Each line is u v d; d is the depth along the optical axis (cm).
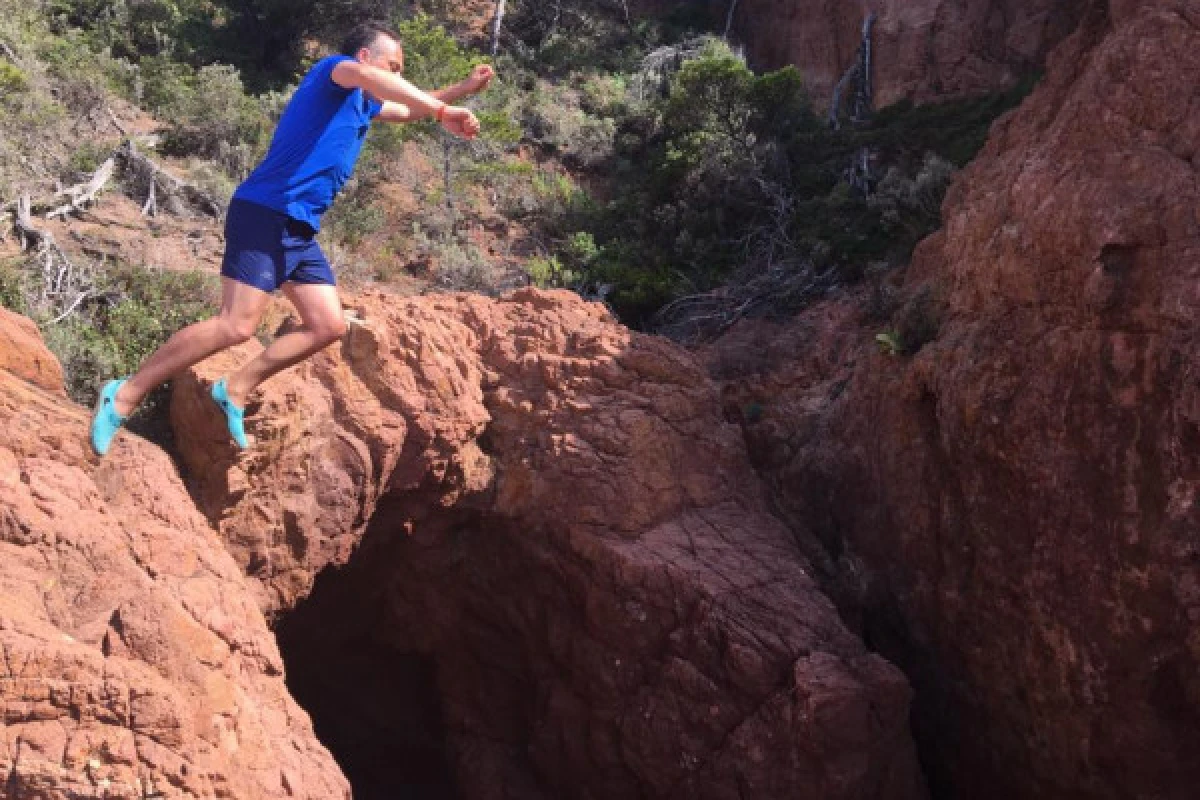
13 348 687
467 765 1087
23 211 1240
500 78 2542
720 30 2964
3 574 557
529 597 1035
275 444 793
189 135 1791
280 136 550
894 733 905
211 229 1461
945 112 1992
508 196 2112
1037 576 893
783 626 945
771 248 1758
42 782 514
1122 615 827
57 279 1109
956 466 971
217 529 775
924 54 2266
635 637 971
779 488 1212
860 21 2481
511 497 1009
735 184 1931
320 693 1123
